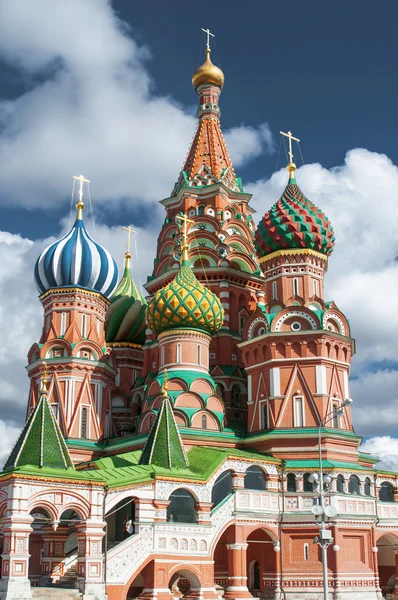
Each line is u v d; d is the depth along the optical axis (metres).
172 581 41.88
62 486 34.66
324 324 49.28
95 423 53.09
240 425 52.03
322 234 52.59
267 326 49.62
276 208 53.69
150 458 40.69
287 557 44.16
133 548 36.84
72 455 50.88
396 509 49.47
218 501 42.91
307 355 48.62
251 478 44.94
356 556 44.66
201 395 48.94
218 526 41.53
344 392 49.25
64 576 39.31
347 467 46.00
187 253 55.78
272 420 47.97
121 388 62.41
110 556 35.69
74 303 55.56
